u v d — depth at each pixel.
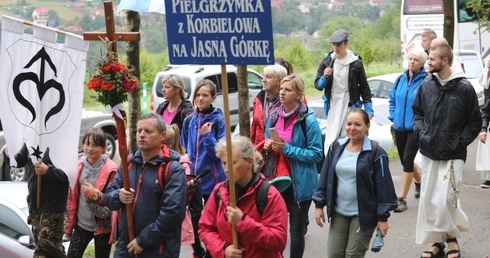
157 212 7.88
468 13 32.03
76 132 8.91
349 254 8.73
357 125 8.59
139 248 7.80
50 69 8.85
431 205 9.98
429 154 9.88
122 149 7.86
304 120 9.59
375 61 66.44
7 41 8.98
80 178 9.71
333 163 8.78
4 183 12.80
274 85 10.55
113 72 7.85
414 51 12.50
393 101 12.92
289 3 78.38
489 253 10.78
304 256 11.09
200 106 10.72
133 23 13.48
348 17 79.62
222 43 7.21
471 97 9.69
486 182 14.52
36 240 9.76
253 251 7.16
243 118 13.80
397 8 80.12
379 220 8.55
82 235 9.85
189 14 7.29
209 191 10.61
